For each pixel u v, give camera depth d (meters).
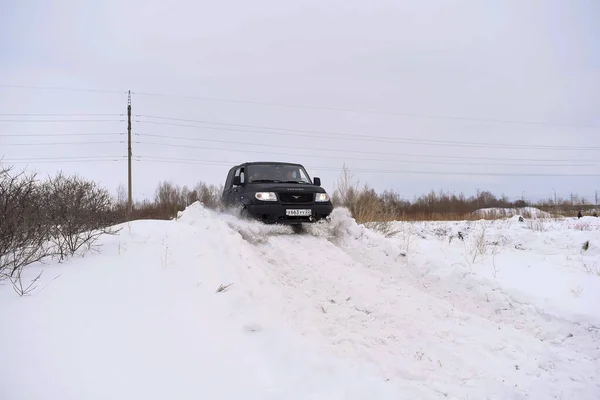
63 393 3.03
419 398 4.02
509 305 6.53
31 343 3.63
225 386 3.52
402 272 7.99
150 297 4.96
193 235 7.88
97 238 7.30
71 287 5.02
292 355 4.22
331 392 3.77
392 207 15.20
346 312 6.08
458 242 11.43
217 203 12.09
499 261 9.27
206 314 4.76
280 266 7.64
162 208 33.97
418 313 6.19
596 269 8.17
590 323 5.66
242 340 4.37
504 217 25.83
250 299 5.39
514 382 4.45
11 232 5.53
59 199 6.70
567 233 11.92
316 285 6.96
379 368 4.56
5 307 4.34
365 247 9.16
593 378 4.54
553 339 5.57
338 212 10.45
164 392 3.27
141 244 7.16
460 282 7.26
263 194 9.41
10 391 2.95
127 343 3.87
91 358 3.53
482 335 5.62
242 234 8.77
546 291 7.05
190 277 5.77
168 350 3.88
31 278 5.32
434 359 4.95
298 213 9.43
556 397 4.18
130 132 35.22
